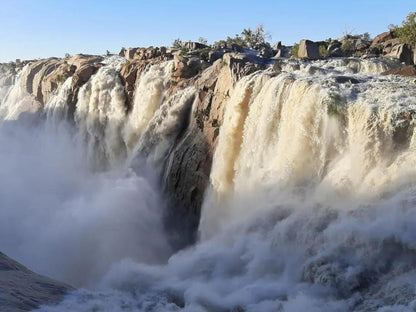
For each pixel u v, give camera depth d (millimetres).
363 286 16250
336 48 46688
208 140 33688
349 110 22500
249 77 30500
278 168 25141
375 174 20141
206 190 32312
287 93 26188
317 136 23656
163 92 43781
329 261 17406
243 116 29984
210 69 38562
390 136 20734
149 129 41000
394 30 46312
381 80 26781
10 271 17453
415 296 14555
